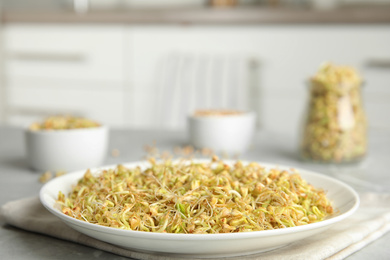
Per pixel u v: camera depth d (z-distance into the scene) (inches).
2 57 81.3
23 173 36.5
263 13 70.6
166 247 23.2
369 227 26.7
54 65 79.6
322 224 24.1
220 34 72.7
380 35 67.9
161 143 44.1
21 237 27.0
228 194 26.0
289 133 48.1
